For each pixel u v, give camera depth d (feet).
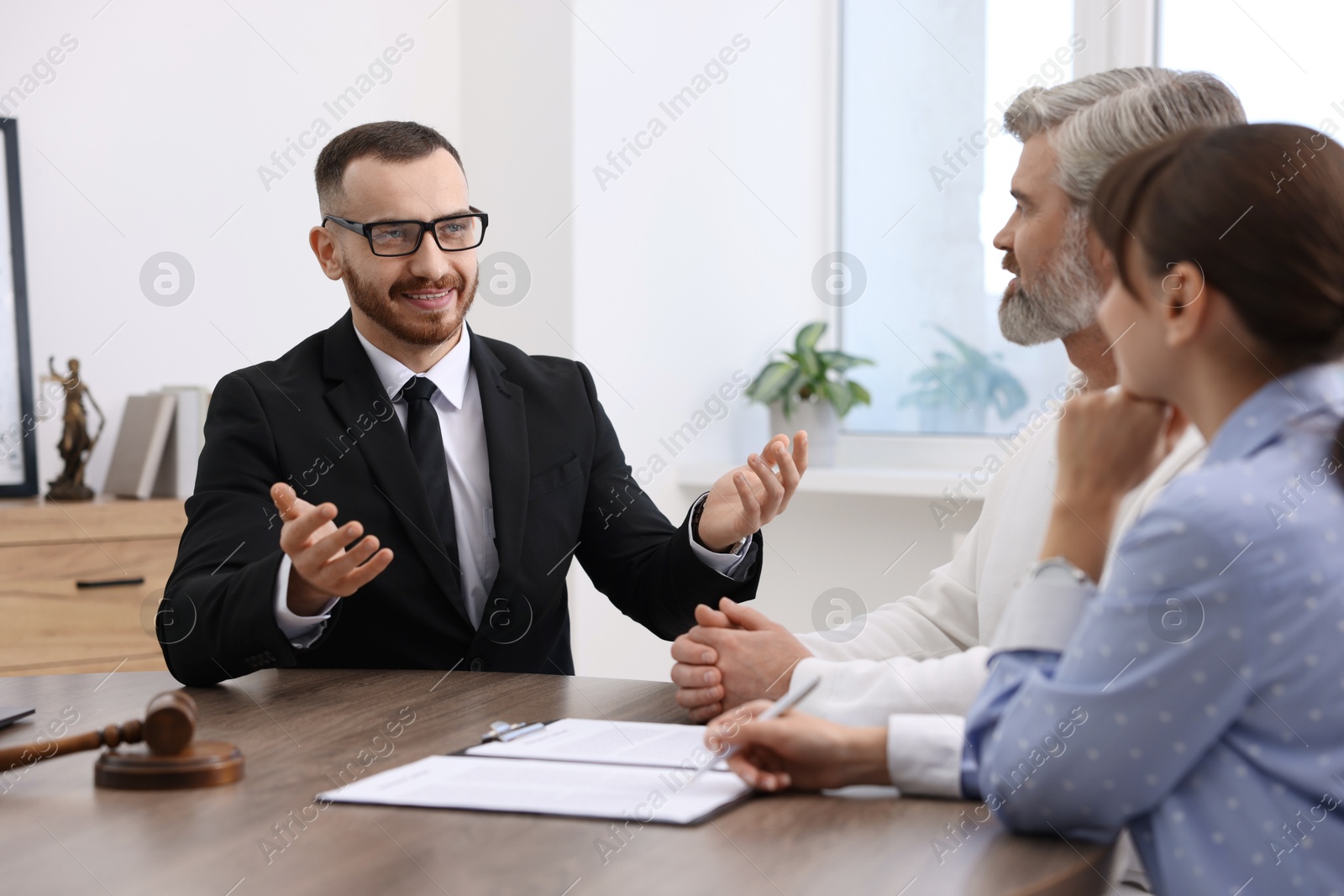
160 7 8.58
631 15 9.72
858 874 2.32
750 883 2.27
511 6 9.82
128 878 2.31
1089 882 2.44
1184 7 8.71
